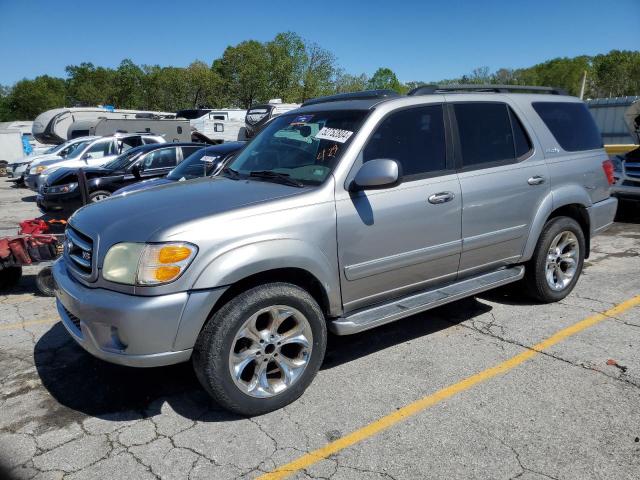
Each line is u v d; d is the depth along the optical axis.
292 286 3.26
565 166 4.78
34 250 5.37
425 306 3.82
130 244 2.99
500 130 4.43
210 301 2.97
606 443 2.93
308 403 3.40
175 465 2.83
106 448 3.00
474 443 2.96
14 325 4.89
